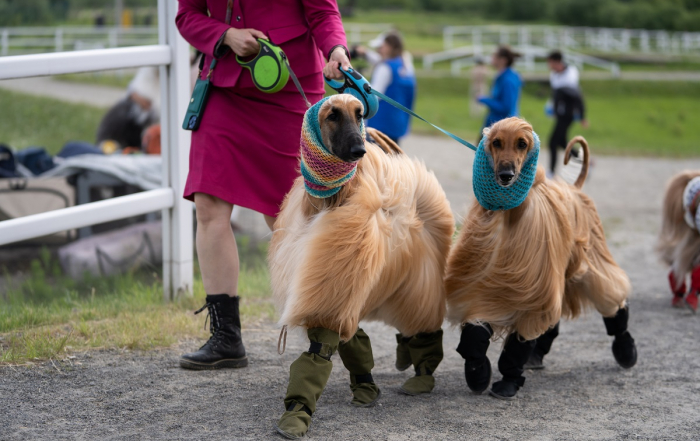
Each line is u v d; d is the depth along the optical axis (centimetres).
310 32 438
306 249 346
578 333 573
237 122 430
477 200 405
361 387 398
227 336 441
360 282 344
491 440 362
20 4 3966
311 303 342
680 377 473
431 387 420
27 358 430
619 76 3431
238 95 432
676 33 5453
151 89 1212
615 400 429
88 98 2292
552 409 411
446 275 411
